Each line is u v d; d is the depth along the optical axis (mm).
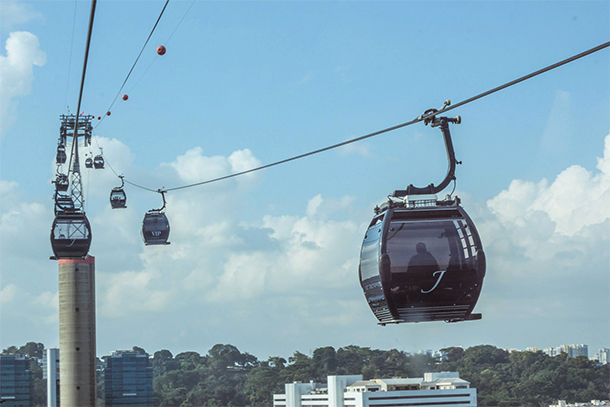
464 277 24094
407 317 24547
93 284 160250
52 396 194250
